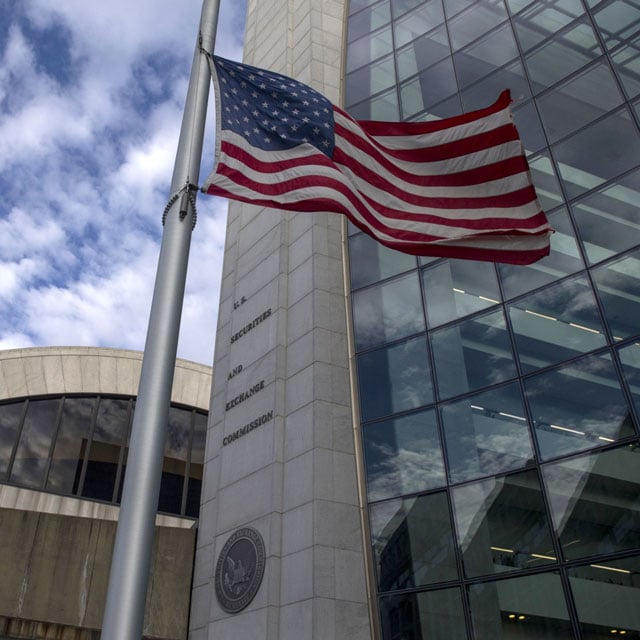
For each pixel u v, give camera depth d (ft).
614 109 53.52
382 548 47.88
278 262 64.59
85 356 103.65
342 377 55.77
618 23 57.00
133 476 21.20
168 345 23.82
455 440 48.75
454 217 37.40
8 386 98.12
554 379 46.47
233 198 29.14
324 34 79.97
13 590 51.11
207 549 56.70
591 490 41.37
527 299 50.75
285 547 49.55
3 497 89.10
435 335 53.98
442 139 40.14
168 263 25.57
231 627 49.57
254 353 61.93
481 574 43.19
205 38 32.37
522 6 65.98
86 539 54.75
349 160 35.55
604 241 48.88
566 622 39.04
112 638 18.88
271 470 53.21
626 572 37.96
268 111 33.35
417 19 75.10
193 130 29.27
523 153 39.60
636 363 43.27
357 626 45.27
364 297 59.52
